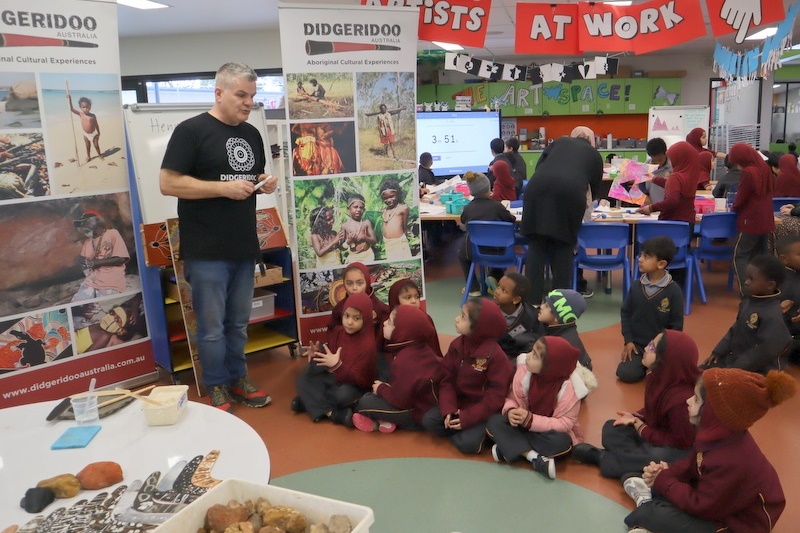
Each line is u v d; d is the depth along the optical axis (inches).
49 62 120.1
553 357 100.4
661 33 161.2
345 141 148.5
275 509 48.9
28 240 122.0
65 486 56.6
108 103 128.3
